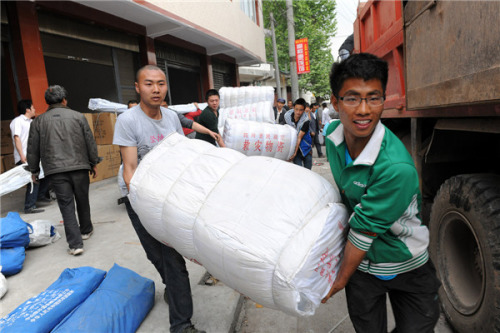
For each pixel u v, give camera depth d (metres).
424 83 1.81
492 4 1.22
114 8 6.86
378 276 1.42
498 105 1.39
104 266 3.14
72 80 6.87
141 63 8.54
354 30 4.14
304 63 15.38
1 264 2.89
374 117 1.20
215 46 11.15
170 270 2.03
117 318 2.08
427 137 2.55
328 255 1.33
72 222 3.40
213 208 1.48
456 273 2.06
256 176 1.50
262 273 1.29
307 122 4.94
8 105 5.91
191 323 2.08
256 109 5.11
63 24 6.48
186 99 10.87
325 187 1.48
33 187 4.82
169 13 7.51
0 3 5.50
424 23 1.78
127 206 2.23
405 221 1.34
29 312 1.99
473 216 1.76
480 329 1.74
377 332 1.54
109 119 6.76
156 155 1.83
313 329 2.25
